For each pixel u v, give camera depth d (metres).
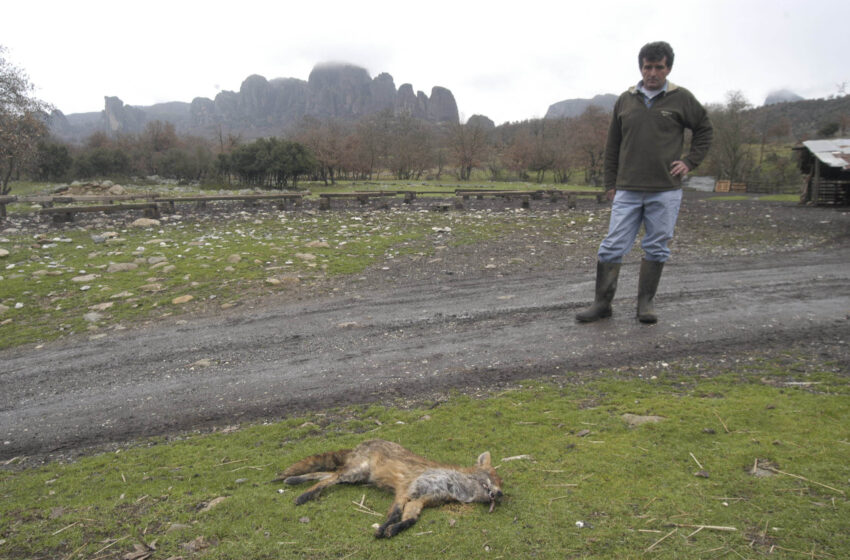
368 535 2.81
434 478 3.11
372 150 64.81
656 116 5.67
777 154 66.25
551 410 4.36
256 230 15.45
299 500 3.21
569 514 2.87
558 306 7.46
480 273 9.99
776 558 2.39
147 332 7.54
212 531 2.96
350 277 10.03
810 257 10.44
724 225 15.78
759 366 4.98
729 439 3.58
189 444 4.30
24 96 26.08
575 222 16.38
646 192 5.88
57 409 5.30
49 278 10.46
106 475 3.86
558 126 88.62
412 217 17.94
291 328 7.30
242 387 5.48
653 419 4.00
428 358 5.87
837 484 2.92
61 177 49.47
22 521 3.29
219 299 8.92
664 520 2.75
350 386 5.30
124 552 2.86
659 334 6.00
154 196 23.41
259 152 44.41
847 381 4.43
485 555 2.57
